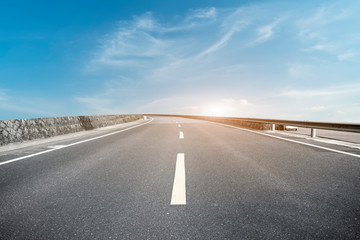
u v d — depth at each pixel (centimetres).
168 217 194
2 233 172
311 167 354
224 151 501
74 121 1024
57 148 566
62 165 386
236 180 293
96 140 720
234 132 947
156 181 293
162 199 234
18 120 705
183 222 185
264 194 243
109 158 439
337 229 171
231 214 198
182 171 339
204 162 396
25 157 457
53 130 852
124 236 166
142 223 185
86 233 171
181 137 773
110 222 187
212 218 191
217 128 1191
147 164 387
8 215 203
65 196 246
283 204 217
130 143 641
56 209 214
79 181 297
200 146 574
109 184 284
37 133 767
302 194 242
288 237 161
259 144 600
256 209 207
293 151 494
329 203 218
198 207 213
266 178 300
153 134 887
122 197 241
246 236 163
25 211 210
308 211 201
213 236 164
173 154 472
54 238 165
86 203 227
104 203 226
